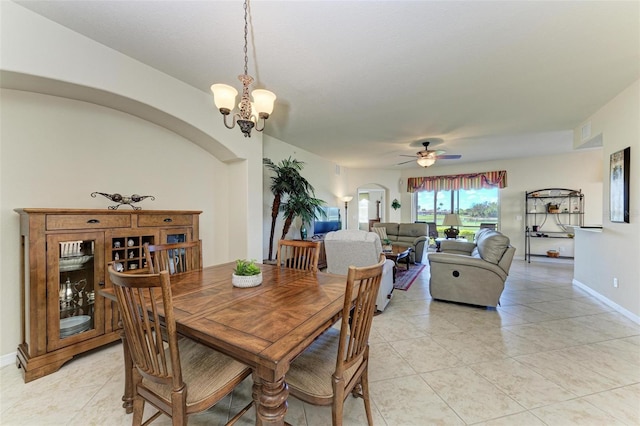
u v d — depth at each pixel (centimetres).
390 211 829
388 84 276
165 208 307
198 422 153
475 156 639
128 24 191
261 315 126
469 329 270
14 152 208
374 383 186
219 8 173
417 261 614
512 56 227
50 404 165
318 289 166
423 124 400
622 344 236
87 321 216
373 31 195
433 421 152
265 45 213
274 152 483
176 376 106
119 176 268
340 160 676
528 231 639
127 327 113
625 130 292
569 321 287
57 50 192
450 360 214
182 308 134
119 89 226
